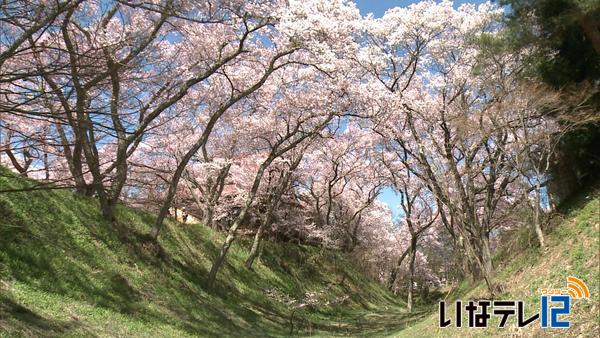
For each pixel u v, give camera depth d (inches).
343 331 722.2
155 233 610.5
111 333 368.5
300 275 1015.6
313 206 1262.3
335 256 1214.9
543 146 498.9
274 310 762.2
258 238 879.7
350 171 1128.8
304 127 878.4
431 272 1753.2
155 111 497.7
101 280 462.0
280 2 558.3
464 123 523.2
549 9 509.7
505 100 486.9
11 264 379.6
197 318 535.5
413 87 812.6
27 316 321.1
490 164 685.9
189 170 995.9
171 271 602.5
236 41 641.0
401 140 727.7
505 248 587.8
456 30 717.9
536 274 425.4
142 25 444.1
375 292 1302.9
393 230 1660.9
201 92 816.9
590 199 475.8
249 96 815.1
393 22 715.4
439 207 863.1
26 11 177.0
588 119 468.4
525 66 554.3
